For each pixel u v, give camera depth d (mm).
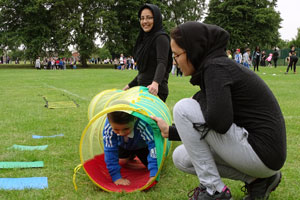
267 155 1911
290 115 5531
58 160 3320
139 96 3010
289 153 3500
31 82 13430
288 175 2895
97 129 3328
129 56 35781
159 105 3020
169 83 12383
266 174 2035
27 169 3062
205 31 1956
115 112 2516
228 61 1910
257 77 1965
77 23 32750
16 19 34594
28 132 4457
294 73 18438
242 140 1925
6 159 3299
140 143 2902
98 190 2639
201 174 2084
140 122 2701
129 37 36062
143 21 3510
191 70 2066
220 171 2193
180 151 2326
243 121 1973
